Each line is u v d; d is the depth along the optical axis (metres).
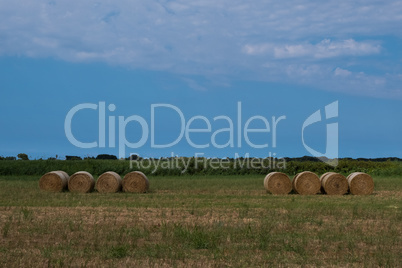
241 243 9.79
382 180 31.38
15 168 34.62
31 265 7.81
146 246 9.33
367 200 18.67
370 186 21.89
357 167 40.00
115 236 10.12
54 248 9.06
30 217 12.62
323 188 22.17
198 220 12.59
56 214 13.45
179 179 31.11
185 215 13.55
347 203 17.27
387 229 11.45
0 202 16.66
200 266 7.93
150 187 24.41
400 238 10.44
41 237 10.17
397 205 16.64
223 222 12.02
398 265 8.20
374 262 8.38
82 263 7.94
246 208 15.09
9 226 11.20
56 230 10.76
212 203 16.78
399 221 12.73
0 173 33.97
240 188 24.25
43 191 21.27
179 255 8.58
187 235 10.12
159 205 15.91
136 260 8.29
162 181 28.78
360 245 9.80
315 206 15.95
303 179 21.80
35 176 33.12
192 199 18.36
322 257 8.75
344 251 9.23
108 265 7.94
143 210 14.58
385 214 13.97
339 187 21.78
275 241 9.98
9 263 7.91
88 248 9.12
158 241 9.91
